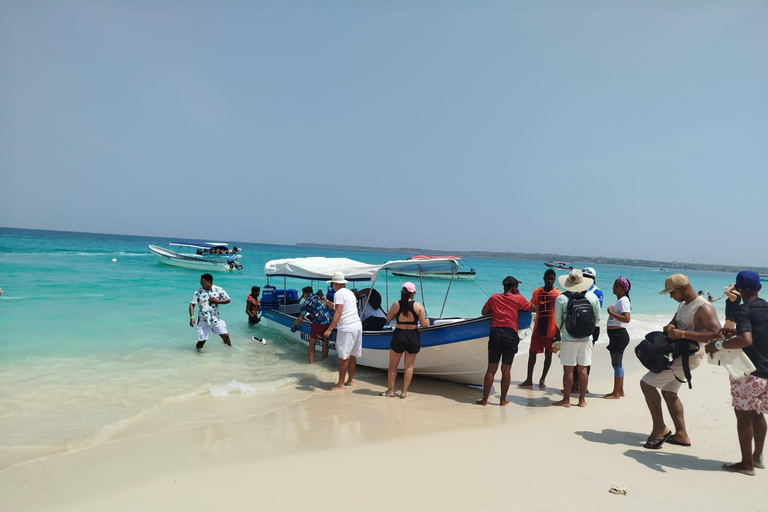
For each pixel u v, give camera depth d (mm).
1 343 9758
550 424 5824
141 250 61094
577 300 6520
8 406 6258
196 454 4754
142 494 3812
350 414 6242
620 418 6105
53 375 7801
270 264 12047
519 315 6848
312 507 3559
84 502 3686
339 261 10539
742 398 4152
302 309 9500
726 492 3875
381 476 4164
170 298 17562
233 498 3723
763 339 4039
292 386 7742
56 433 5324
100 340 10523
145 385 7438
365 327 8984
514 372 9383
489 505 3604
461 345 7340
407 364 7145
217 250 35250
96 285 20703
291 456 4684
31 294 17156
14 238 83062
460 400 7078
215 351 9992
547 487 3949
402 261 8586
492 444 5051
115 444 5047
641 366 10133
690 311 4555
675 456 4703
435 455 4711
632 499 3736
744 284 4066
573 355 6602
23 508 3590
